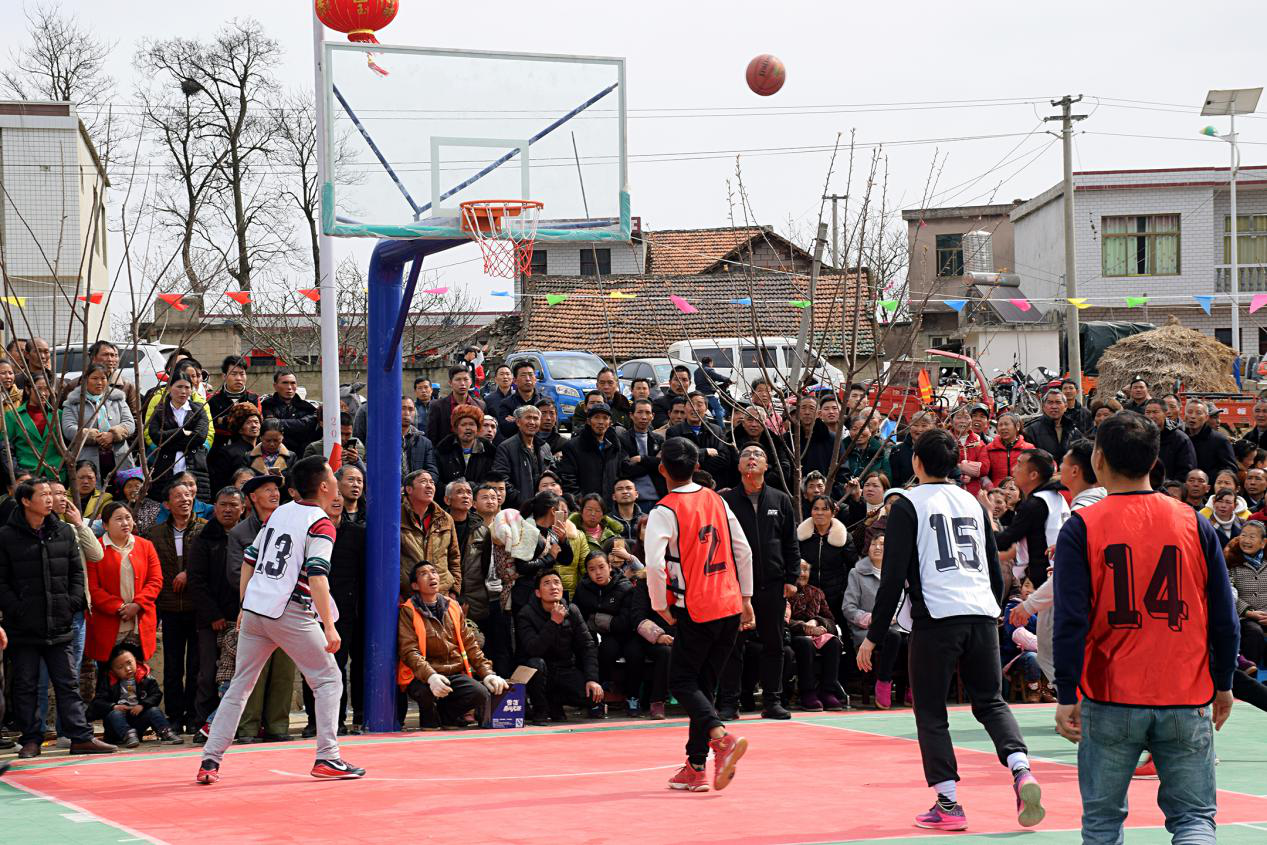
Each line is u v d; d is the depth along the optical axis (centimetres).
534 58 1098
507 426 1312
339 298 3228
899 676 1189
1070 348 2973
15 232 2684
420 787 762
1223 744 952
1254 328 4097
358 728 1035
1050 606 809
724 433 1329
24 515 916
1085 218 4156
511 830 638
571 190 1097
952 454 641
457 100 1073
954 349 3984
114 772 833
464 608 1086
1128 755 474
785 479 1283
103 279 3020
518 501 1217
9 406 1169
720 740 716
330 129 1041
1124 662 471
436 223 1057
